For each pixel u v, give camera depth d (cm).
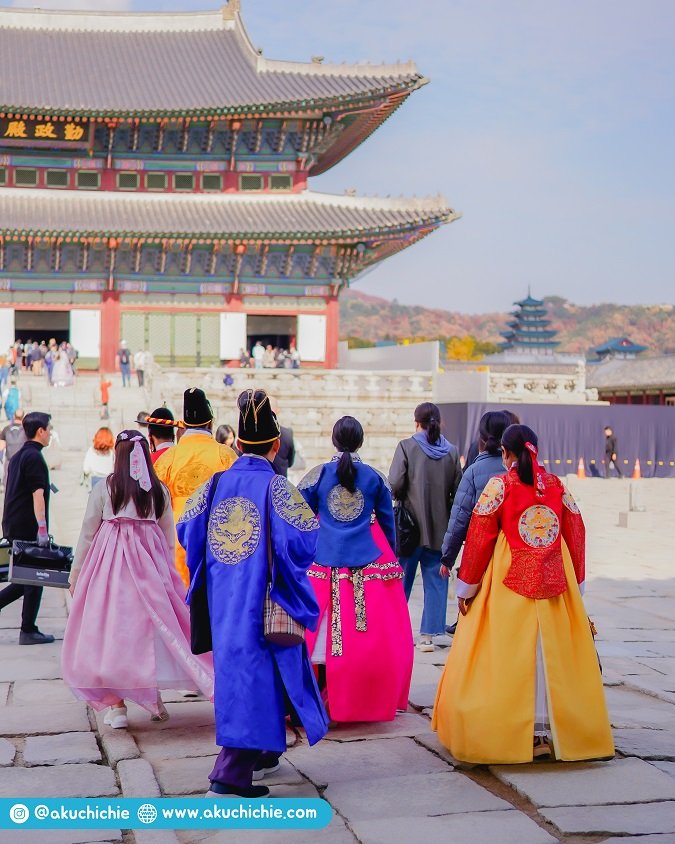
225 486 583
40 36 5759
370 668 723
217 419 3991
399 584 762
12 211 4775
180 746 676
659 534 2231
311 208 5044
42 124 4853
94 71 5406
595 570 1662
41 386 4084
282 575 562
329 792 590
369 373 4112
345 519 750
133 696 700
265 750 555
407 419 4062
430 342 4722
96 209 4909
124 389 4106
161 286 4981
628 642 1062
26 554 957
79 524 1991
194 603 586
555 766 625
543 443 3803
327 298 5128
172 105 4959
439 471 952
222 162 5088
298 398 4053
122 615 700
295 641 555
